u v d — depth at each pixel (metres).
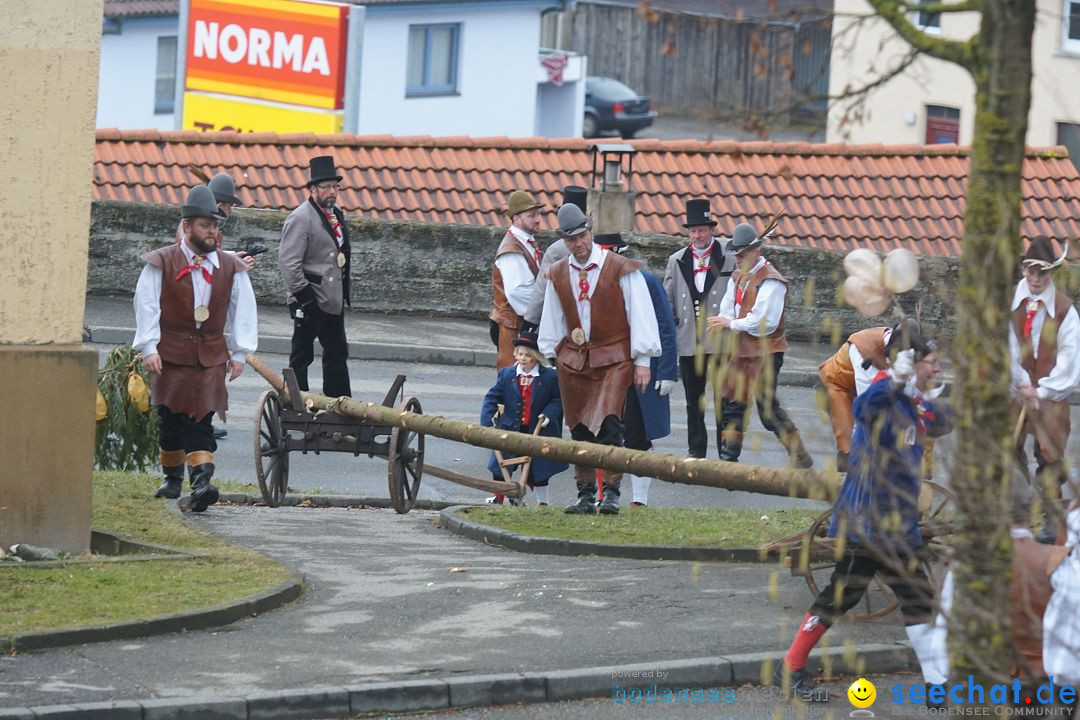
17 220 20.81
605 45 128.62
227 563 20.95
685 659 17.34
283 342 41.72
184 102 69.06
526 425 28.30
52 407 21.19
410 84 99.62
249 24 67.19
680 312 31.59
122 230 45.94
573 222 25.23
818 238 50.38
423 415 25.69
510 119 102.12
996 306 11.55
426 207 49.66
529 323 28.19
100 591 19.00
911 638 16.23
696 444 31.55
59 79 20.84
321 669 16.67
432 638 18.09
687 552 22.61
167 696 15.50
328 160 32.84
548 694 16.55
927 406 16.39
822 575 21.48
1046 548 13.92
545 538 23.25
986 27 11.70
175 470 25.84
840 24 15.68
